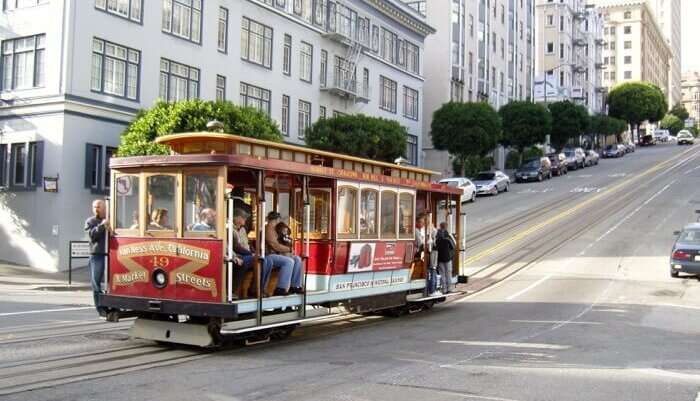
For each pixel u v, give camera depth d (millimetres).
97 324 13000
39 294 19062
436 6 60781
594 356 10641
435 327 13719
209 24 32594
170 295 10570
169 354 10312
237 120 25188
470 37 65062
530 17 84812
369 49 45875
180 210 10539
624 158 79438
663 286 19953
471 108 51938
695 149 87938
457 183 42500
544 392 8297
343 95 43281
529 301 17641
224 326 10305
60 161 25547
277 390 8180
